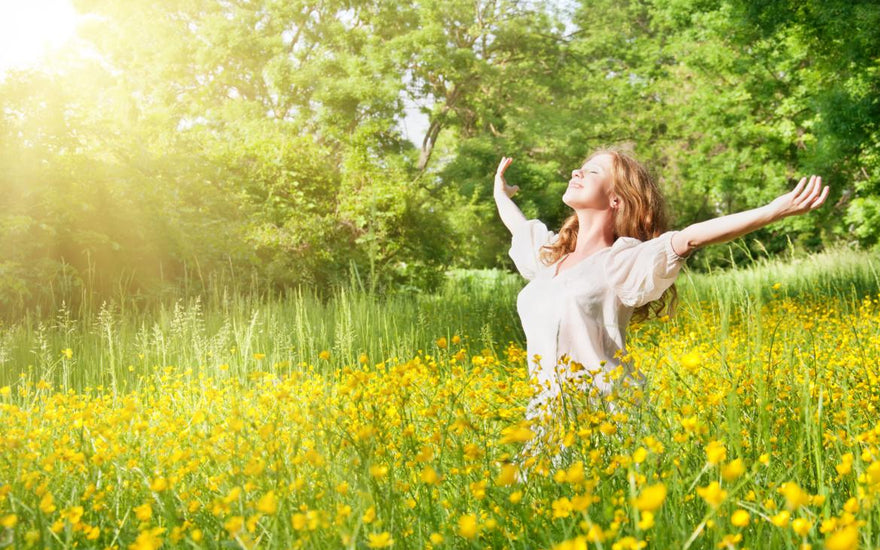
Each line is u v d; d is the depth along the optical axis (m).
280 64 25.19
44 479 2.00
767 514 1.49
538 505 1.66
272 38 25.86
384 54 25.95
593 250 2.80
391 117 25.06
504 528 1.53
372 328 6.02
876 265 10.39
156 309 7.92
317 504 1.60
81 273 8.30
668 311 3.13
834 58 13.93
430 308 7.58
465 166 27.06
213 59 25.42
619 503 1.53
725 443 1.94
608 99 29.64
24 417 2.52
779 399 2.34
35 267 7.75
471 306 8.02
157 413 2.77
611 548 1.39
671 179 27.52
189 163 11.68
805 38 14.16
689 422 1.66
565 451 1.90
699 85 22.33
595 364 2.58
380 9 26.86
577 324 2.61
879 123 13.52
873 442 1.75
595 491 1.71
